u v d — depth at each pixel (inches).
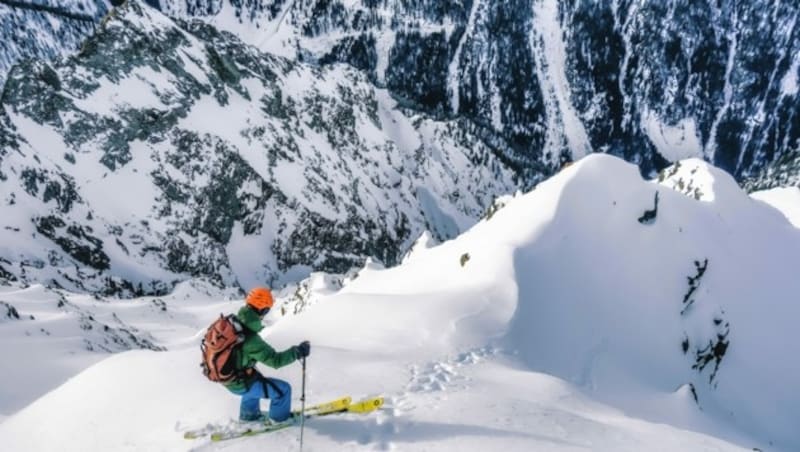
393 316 772.0
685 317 1096.2
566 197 1143.6
